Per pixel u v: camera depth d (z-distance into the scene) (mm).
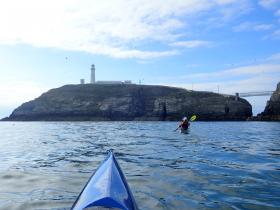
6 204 7926
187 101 114812
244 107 109062
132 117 123375
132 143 21672
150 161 13648
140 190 8914
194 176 10570
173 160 13898
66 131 39750
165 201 7922
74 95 130500
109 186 6148
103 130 40562
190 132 33625
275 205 7559
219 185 9398
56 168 12570
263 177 10398
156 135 29172
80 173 11508
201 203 7766
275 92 95938
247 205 7586
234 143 21359
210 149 17812
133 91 127125
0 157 16281
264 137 27141
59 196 8578
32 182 10211
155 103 119312
